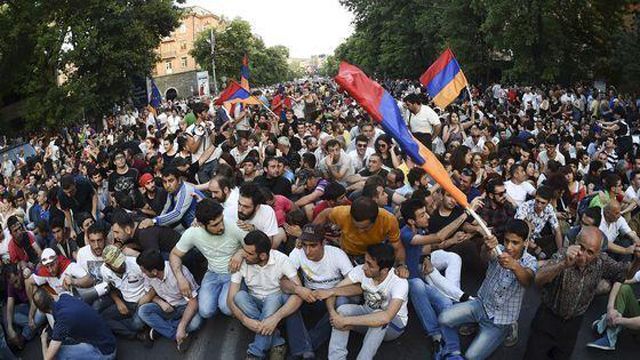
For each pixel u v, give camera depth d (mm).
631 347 5141
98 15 28656
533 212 6297
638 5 27484
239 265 5090
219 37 67750
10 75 29219
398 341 5328
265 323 4844
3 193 11109
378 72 59812
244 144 9641
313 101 19547
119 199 7363
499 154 9352
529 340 4555
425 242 5238
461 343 5164
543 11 24969
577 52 27172
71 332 5008
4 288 6395
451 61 10453
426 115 8875
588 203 7051
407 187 7395
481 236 6293
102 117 31766
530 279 4383
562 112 19375
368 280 4750
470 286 6137
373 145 9539
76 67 29500
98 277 5883
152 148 11172
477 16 31719
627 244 6578
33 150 22000
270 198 6230
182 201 6734
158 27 31594
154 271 5297
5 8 29672
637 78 23672
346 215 5223
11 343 5938
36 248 7422
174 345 5535
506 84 30250
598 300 5781
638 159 8445
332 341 4812
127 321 5688
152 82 23922
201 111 11008
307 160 7684
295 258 5191
